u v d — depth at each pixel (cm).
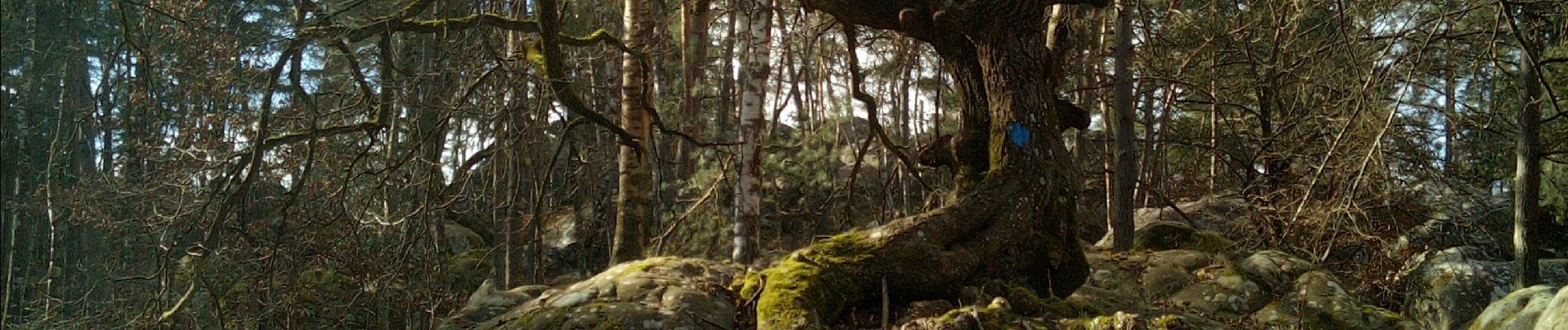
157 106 1221
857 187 1938
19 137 1638
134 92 1173
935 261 769
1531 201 1155
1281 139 1559
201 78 1096
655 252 1466
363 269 1298
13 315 1844
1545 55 1337
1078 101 1852
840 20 954
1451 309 1082
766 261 816
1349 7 1275
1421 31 1274
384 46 1092
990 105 860
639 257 1336
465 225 2069
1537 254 1138
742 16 1578
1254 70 1537
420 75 1162
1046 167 841
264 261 1248
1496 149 1570
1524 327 652
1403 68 1273
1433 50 1288
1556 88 1361
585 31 1705
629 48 1262
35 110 1888
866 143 1311
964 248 793
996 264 805
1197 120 2191
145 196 1253
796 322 679
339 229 1307
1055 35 971
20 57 1841
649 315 688
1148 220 1703
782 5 1858
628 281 746
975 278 790
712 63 2295
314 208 1360
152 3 1072
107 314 1447
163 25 1090
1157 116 2323
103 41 2073
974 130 881
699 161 1658
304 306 1320
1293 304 818
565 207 2364
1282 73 1446
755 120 1316
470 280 1786
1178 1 1580
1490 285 1106
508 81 1310
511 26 1131
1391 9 1268
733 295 756
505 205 1545
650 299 724
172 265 1221
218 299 1207
